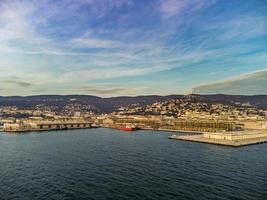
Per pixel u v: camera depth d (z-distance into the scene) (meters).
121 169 137.75
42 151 197.12
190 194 99.56
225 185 110.19
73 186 108.50
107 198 95.38
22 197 95.81
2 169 137.00
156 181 115.81
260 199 94.44
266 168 142.38
